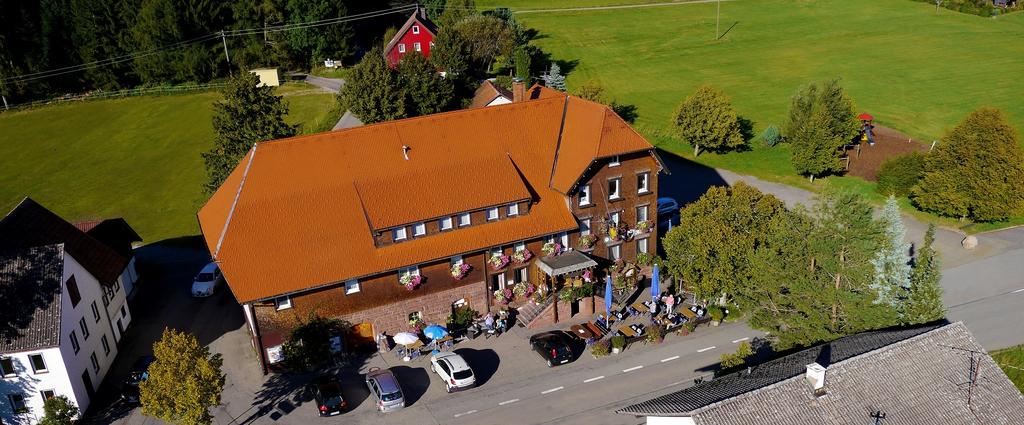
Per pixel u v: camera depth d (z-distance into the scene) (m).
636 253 56.47
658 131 92.31
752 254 44.12
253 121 60.25
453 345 50.00
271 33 120.94
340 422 42.72
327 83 114.75
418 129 52.22
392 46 107.19
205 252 67.12
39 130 102.81
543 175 53.25
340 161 50.00
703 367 46.75
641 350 49.03
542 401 44.06
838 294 39.72
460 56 90.94
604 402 43.75
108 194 83.00
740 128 91.81
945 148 67.12
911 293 39.94
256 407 44.41
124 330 52.81
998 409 33.12
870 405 32.16
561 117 55.62
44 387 42.34
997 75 108.12
